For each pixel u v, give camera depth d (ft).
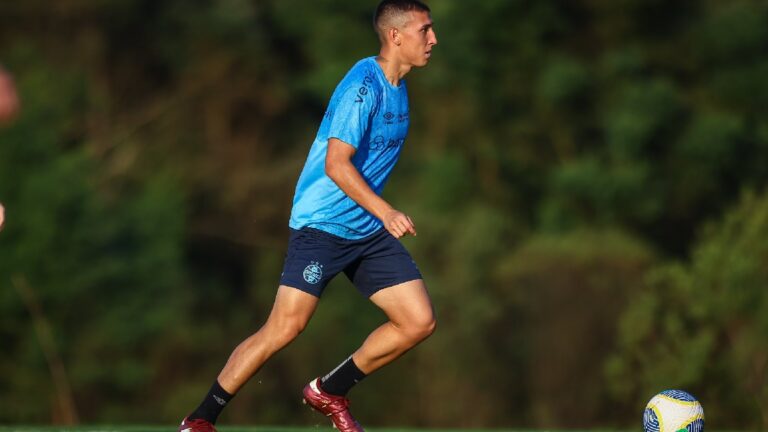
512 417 294.87
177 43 370.94
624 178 309.01
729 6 331.98
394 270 65.77
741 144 315.99
